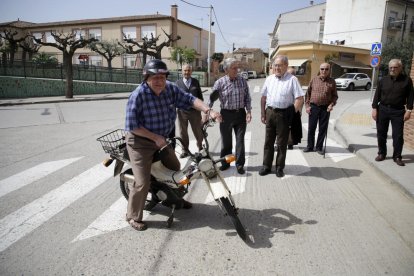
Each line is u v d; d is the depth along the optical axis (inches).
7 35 1096.8
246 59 2758.4
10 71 937.5
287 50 1315.2
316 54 1238.9
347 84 1011.9
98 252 121.7
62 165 226.1
